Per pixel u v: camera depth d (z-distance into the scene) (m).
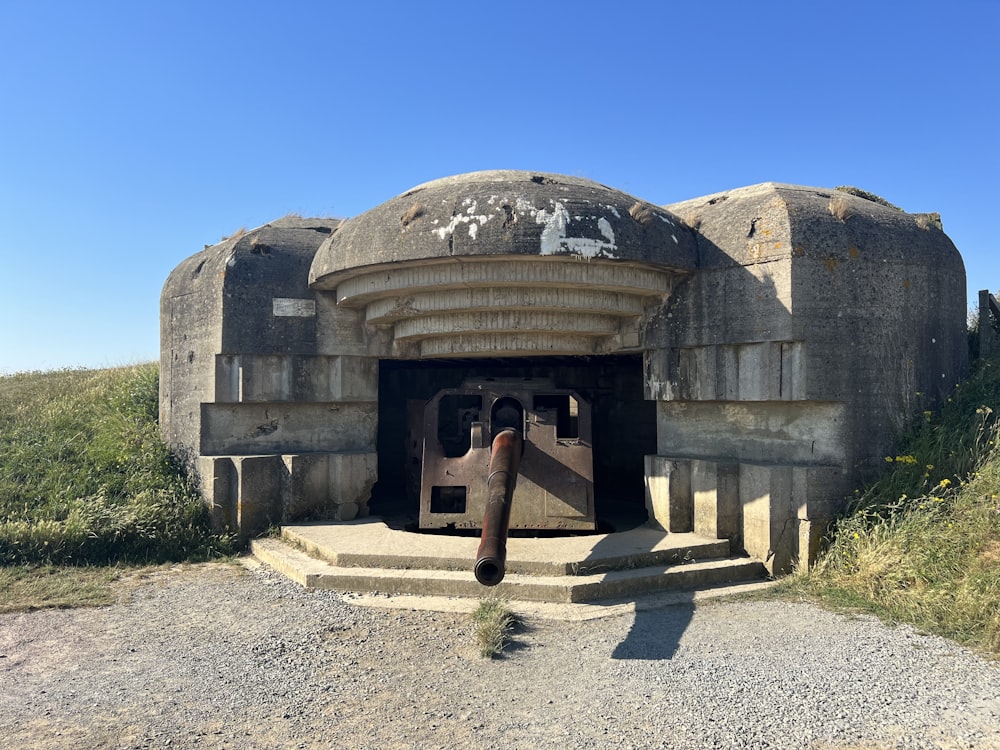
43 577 8.04
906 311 8.38
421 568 7.68
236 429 10.02
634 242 8.06
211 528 9.56
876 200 10.27
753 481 8.22
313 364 10.20
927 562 6.82
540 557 7.54
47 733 4.35
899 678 5.06
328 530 9.19
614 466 13.73
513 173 9.22
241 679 5.16
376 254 8.29
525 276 8.08
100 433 11.16
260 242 10.09
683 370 8.95
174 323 10.97
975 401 8.46
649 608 6.81
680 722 4.42
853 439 8.03
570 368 14.04
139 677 5.23
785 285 7.93
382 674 5.25
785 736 4.23
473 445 9.20
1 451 10.56
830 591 7.20
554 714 4.55
